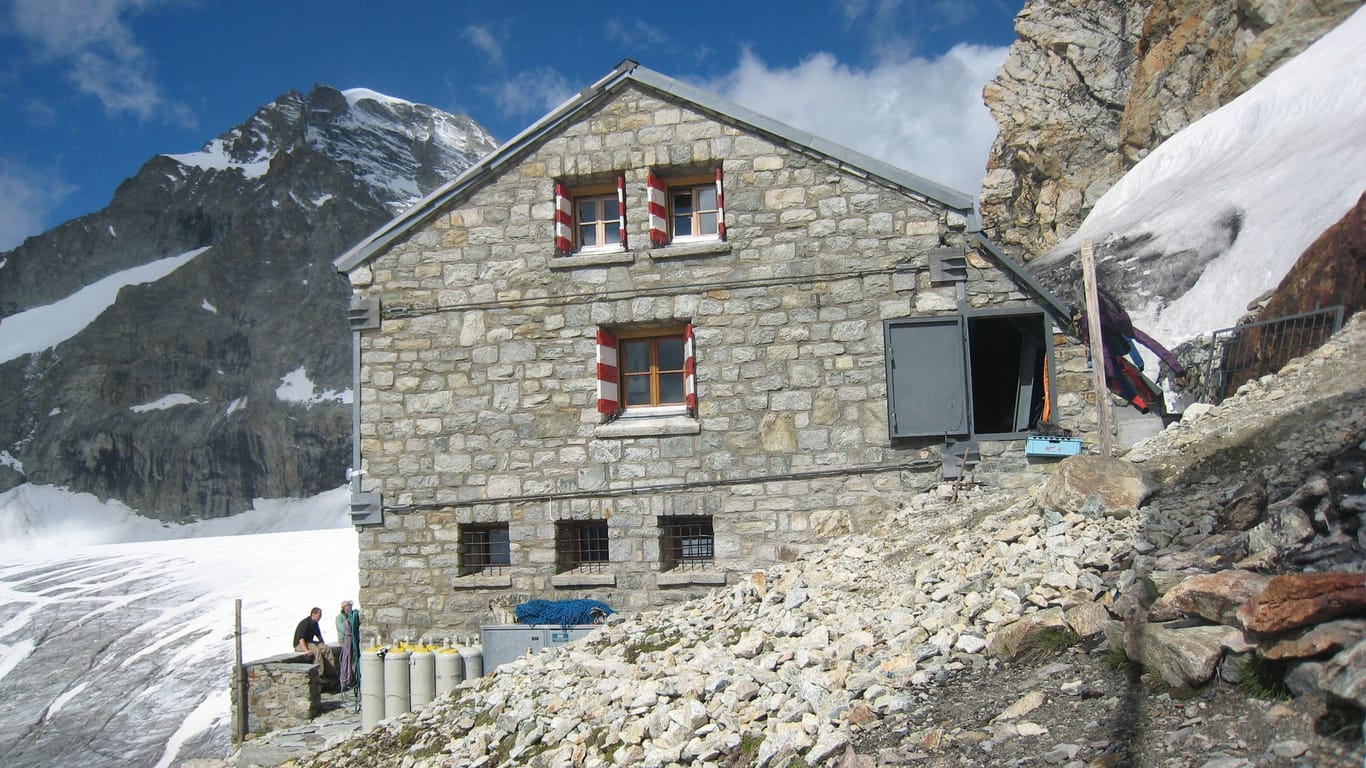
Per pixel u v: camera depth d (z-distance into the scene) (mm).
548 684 10516
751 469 14148
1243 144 30438
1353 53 29828
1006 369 17047
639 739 8047
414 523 14891
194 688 26234
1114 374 13703
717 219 14742
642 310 14555
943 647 7426
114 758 22156
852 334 14086
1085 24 42500
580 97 14719
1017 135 42219
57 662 30234
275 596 35500
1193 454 9930
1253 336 14164
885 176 14031
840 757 6398
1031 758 5582
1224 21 37281
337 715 14578
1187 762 5055
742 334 14328
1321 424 9125
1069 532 8789
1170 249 25641
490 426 14820
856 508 13867
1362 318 11555
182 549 48281
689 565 14570
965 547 9727
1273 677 5344
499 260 14969
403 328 15156
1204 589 5988
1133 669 6168
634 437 14461
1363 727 4555
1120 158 39250
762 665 8492
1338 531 6535
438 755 9891
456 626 14617
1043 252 39062
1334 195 22516
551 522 14539
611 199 15312
